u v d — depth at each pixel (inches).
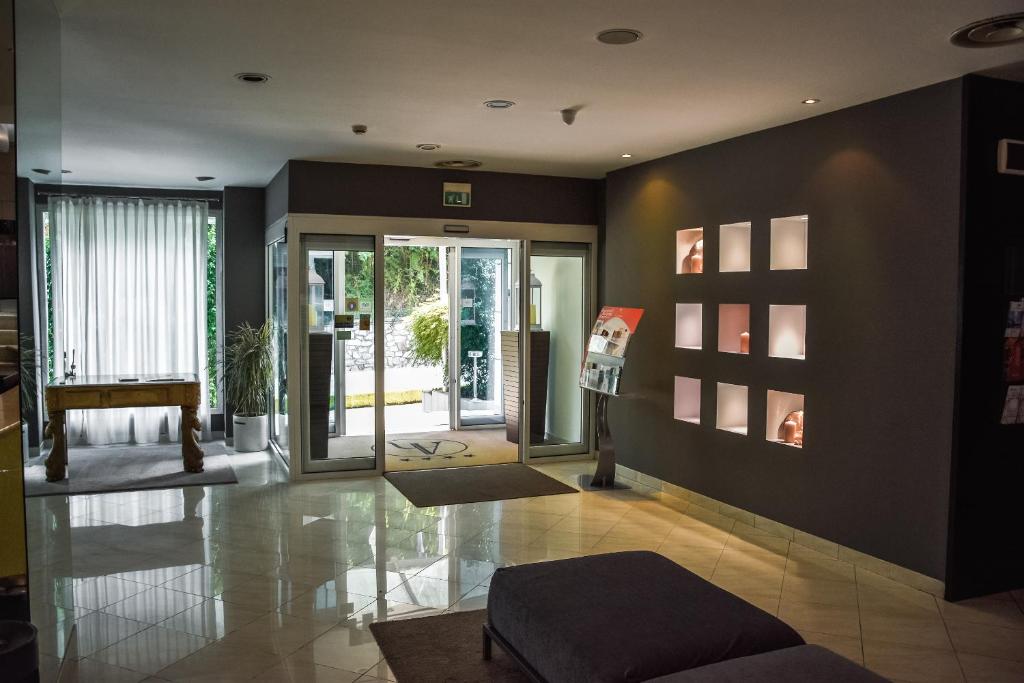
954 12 128.6
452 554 201.0
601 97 185.5
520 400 310.8
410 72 165.2
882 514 186.4
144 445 345.4
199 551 202.7
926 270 174.1
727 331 237.9
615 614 120.5
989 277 169.2
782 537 215.9
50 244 126.5
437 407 409.7
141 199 344.5
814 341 203.6
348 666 139.2
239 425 335.6
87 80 171.9
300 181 272.5
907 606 168.1
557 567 141.2
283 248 292.8
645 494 263.9
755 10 128.3
